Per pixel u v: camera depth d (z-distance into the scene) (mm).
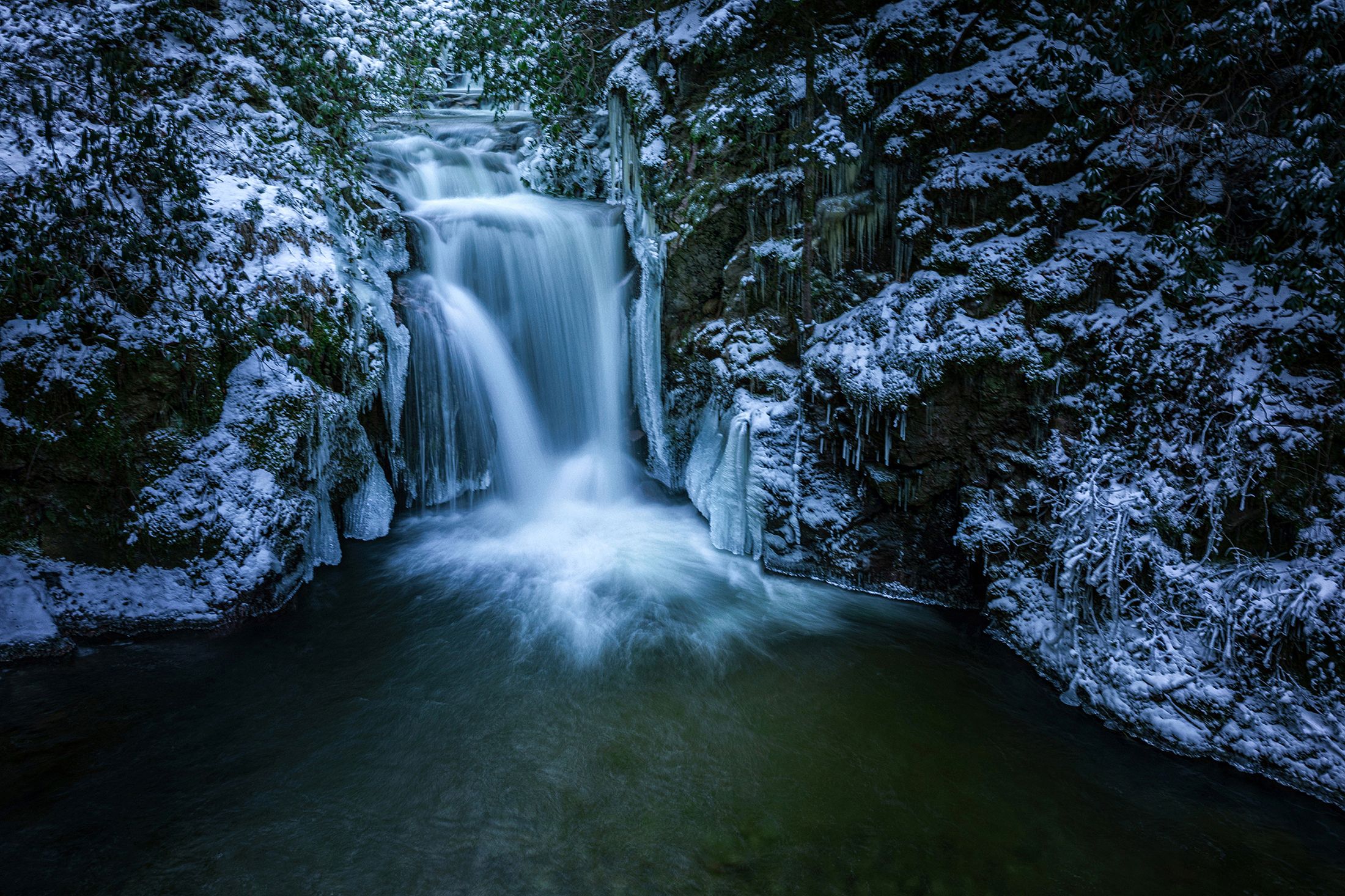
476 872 3695
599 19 8742
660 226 7320
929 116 5930
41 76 5777
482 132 9391
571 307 7867
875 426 5883
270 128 6594
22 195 5266
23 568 5219
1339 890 3639
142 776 4223
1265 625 4328
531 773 4355
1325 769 4055
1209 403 4797
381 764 4387
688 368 7402
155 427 5395
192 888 3559
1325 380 4535
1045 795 4227
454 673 5246
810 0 6457
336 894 3557
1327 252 4672
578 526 7512
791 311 6719
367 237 6961
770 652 5539
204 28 6738
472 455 7562
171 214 5672
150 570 5406
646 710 4910
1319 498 4398
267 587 5688
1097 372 5219
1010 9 5965
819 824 4008
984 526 5590
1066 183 5645
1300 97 4766
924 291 5848
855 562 6289
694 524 7543
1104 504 4961
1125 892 3629
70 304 5199
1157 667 4645
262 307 5785
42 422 5074
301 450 5953
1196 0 5215
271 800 4094
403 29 9227
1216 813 4094
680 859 3789
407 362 6965
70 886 3539
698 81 7074
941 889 3631
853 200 6312
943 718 4852
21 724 4566
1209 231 4836
